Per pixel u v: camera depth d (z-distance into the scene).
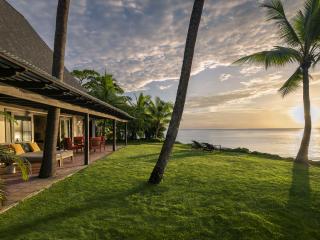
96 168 10.80
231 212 5.71
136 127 36.41
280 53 14.07
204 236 4.71
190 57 8.50
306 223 5.38
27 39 16.05
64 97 7.80
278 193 7.22
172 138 8.30
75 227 4.86
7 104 12.56
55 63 9.29
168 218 5.37
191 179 8.77
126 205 6.09
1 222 4.99
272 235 4.84
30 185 7.74
